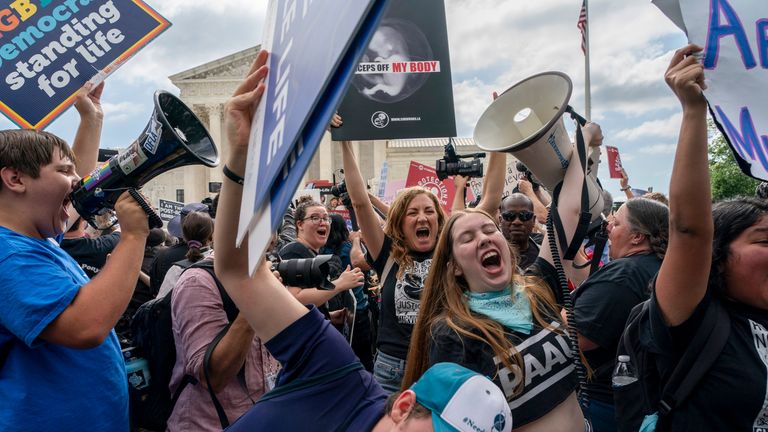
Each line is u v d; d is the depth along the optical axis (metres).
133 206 1.95
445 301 2.28
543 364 1.99
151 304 2.92
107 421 2.09
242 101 1.15
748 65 1.96
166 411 2.84
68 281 1.95
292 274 2.28
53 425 1.93
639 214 2.97
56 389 1.96
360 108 3.86
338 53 0.69
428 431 1.33
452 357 2.05
